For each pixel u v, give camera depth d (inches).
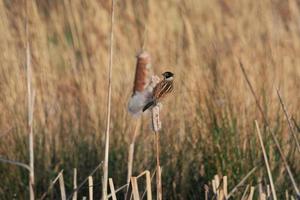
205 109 614.5
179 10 907.4
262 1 928.3
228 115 602.2
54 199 581.0
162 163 596.1
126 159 596.4
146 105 405.1
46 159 597.3
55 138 625.6
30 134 441.4
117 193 575.8
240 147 585.6
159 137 617.0
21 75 687.7
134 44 821.9
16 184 585.0
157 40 824.3
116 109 637.3
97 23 870.4
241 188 560.7
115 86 709.3
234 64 736.3
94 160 597.9
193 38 791.7
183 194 584.1
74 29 850.1
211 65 694.5
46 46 768.9
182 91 650.8
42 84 704.4
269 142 583.2
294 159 582.6
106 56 770.8
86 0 887.1
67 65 779.4
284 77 732.0
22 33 766.5
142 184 581.0
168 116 634.8
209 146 595.2
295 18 948.6
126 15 886.4
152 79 411.8
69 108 670.5
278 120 599.2
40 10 920.9
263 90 620.1
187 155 601.6
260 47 804.6
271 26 887.7
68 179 586.6
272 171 574.9
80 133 622.2
